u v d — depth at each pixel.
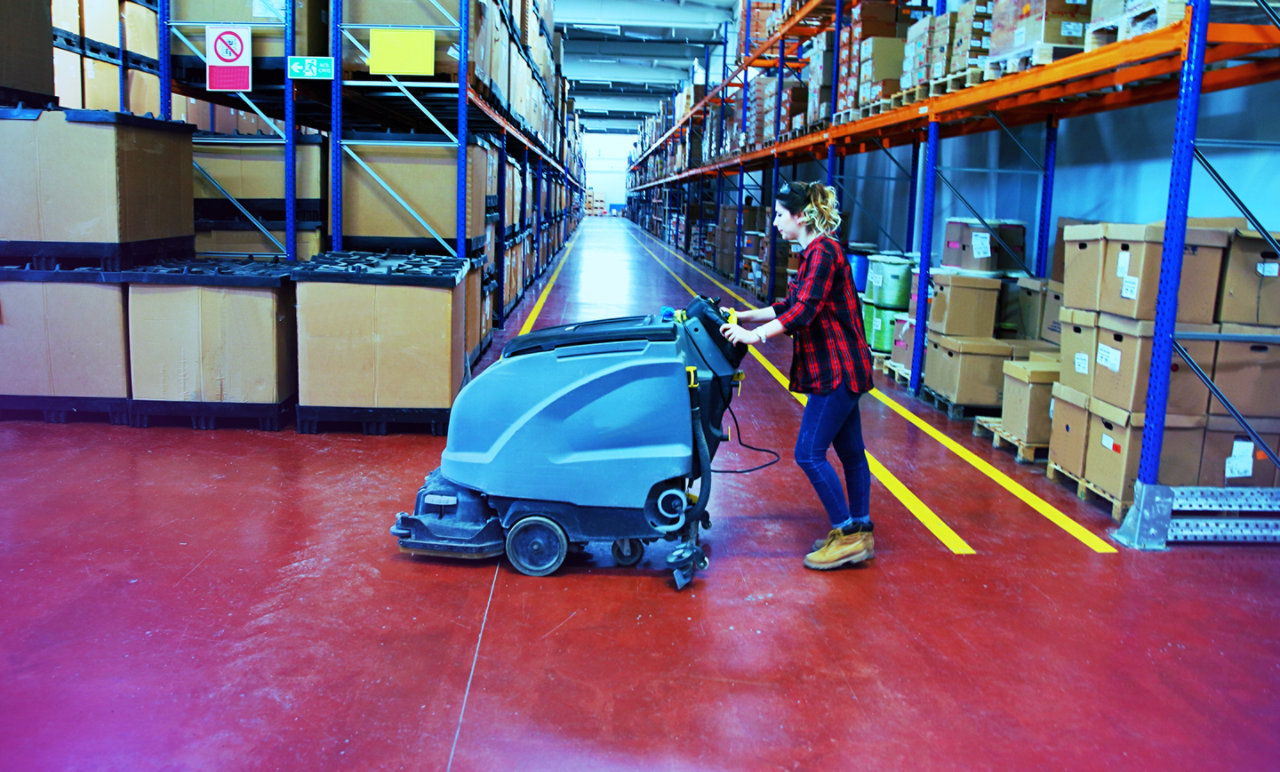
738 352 3.79
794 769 2.49
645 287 15.90
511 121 9.89
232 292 5.65
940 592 3.77
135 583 3.51
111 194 5.56
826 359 3.73
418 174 6.81
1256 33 4.15
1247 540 4.44
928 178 7.48
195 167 7.02
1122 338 4.59
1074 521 4.72
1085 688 3.00
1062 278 6.87
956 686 2.99
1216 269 4.39
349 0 6.57
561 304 12.97
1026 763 2.56
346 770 2.40
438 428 5.90
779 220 3.79
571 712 2.74
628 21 27.38
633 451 3.68
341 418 5.80
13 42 5.69
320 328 5.69
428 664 3.00
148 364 5.72
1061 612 3.60
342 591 3.54
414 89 7.37
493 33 8.20
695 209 25.08
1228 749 2.67
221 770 2.38
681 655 3.13
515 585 3.69
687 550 3.66
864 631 3.38
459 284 6.10
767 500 4.96
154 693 2.74
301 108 9.05
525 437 3.68
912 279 8.95
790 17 12.30
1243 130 6.17
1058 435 5.30
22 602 3.31
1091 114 8.06
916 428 6.66
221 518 4.26
